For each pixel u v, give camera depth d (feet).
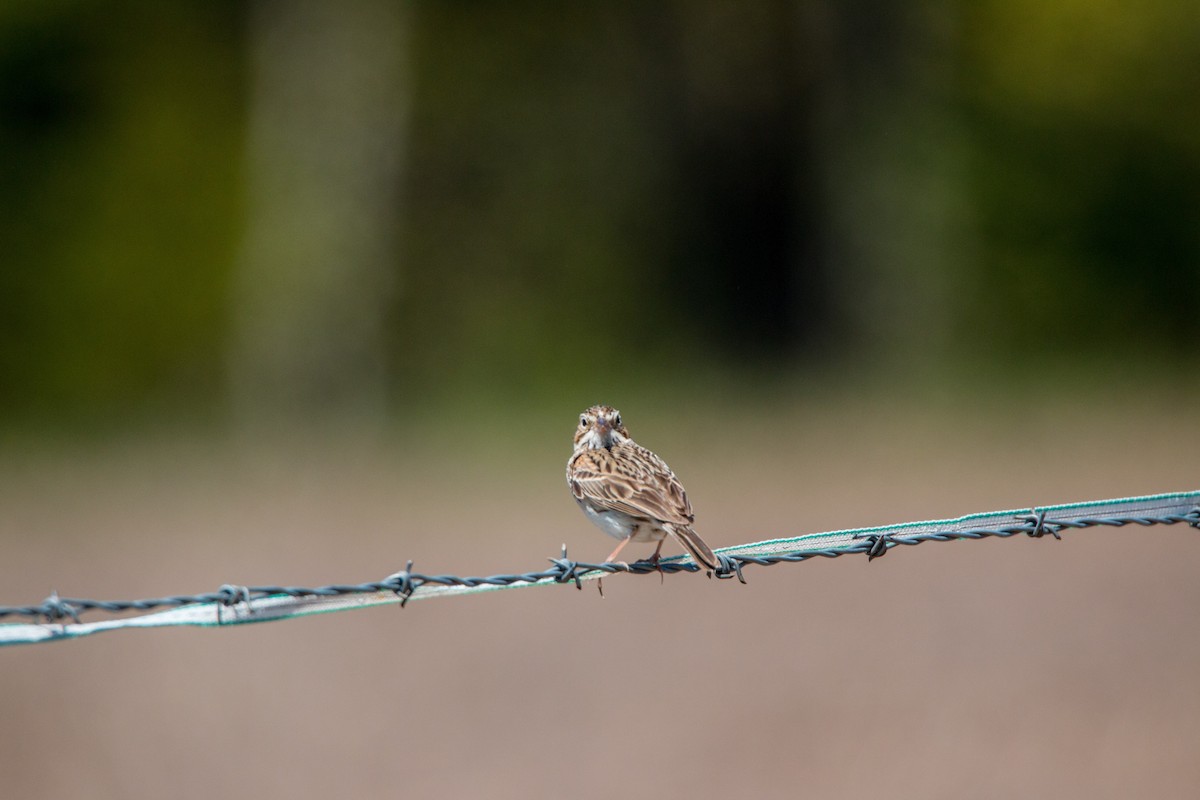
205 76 115.96
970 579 58.85
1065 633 51.24
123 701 45.93
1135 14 117.29
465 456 88.63
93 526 67.41
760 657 48.93
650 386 113.60
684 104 129.39
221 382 113.80
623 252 127.85
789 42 127.13
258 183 113.60
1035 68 119.75
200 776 39.47
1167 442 81.20
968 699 44.47
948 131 122.62
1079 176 120.67
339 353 112.57
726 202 131.13
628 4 125.80
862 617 53.83
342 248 113.09
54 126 112.98
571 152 127.24
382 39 113.50
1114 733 41.19
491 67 124.47
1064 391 103.55
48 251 112.68
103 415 110.73
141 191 113.80
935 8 121.90
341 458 89.81
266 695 46.50
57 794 38.09
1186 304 122.21
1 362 111.55
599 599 56.95
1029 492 69.15
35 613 19.15
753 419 94.89
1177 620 52.49
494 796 38.06
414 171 121.90
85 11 111.24
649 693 46.01
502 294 122.62
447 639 52.65
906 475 74.43
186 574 57.57
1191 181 119.65
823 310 126.72
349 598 20.58
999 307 121.60
